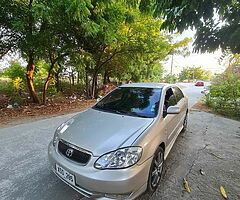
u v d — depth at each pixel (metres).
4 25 6.46
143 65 15.45
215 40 2.51
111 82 16.55
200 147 4.16
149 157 2.27
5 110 7.10
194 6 2.23
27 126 5.23
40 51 6.93
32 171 2.96
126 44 10.12
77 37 8.01
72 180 2.14
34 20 6.05
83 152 2.15
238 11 2.24
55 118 6.24
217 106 8.15
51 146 2.62
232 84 8.00
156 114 2.91
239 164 3.43
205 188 2.68
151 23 9.49
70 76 13.10
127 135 2.31
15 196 2.39
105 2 6.24
